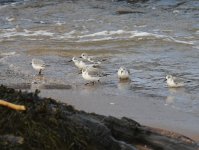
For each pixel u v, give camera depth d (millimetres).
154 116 13141
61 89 16406
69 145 7867
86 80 17672
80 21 30281
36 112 8203
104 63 20516
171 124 12352
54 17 31969
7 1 38438
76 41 25016
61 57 21766
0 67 19688
